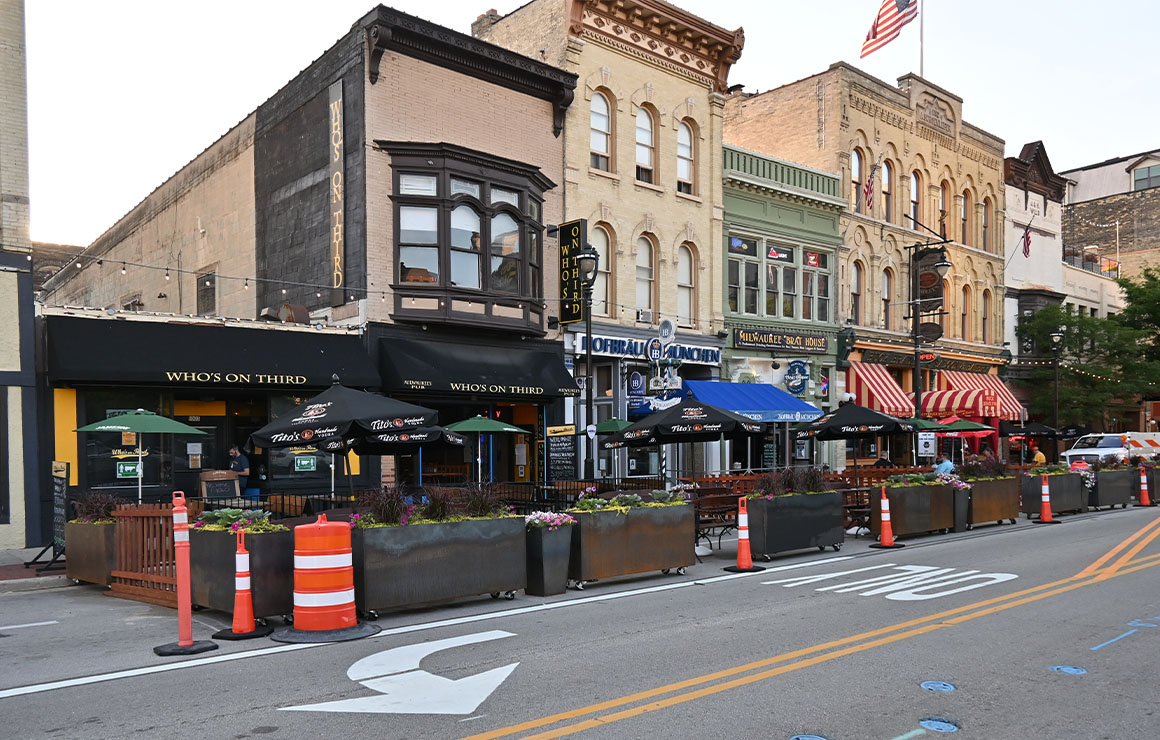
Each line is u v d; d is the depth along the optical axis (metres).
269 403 18.19
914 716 6.15
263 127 23.25
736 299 27.55
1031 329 39.81
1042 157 42.12
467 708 6.38
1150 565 13.26
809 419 26.16
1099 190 58.97
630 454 24.97
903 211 33.53
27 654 8.26
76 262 39.25
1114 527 19.11
